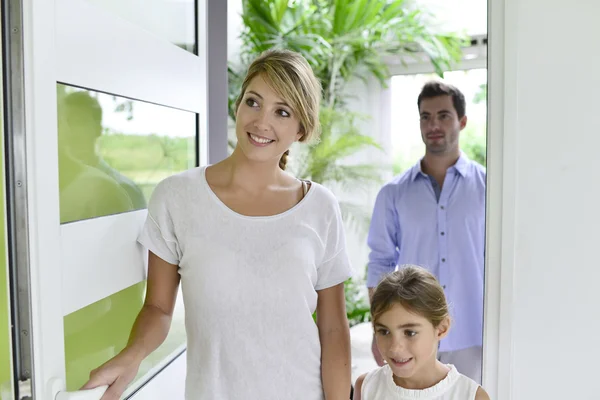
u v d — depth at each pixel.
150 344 1.15
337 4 3.41
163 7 1.40
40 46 0.91
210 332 1.16
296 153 3.63
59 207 0.99
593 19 1.46
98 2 1.13
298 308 1.18
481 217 2.19
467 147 3.58
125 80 1.19
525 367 1.57
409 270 1.38
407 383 1.35
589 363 1.54
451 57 3.42
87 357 1.13
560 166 1.51
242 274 1.16
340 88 3.69
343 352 1.27
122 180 1.23
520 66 1.50
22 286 0.91
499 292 1.56
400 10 3.41
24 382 0.92
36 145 0.91
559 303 1.54
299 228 1.20
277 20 3.43
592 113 1.48
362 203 3.71
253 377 1.16
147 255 1.33
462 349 2.21
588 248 1.51
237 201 1.20
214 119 1.83
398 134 3.72
